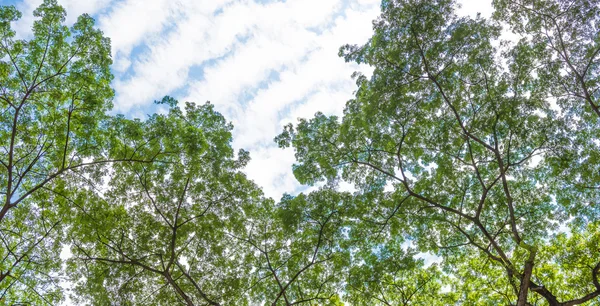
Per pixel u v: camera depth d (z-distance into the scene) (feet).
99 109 62.39
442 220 64.75
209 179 67.97
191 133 62.85
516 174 66.44
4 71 58.49
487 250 60.18
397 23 60.64
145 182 65.98
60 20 59.06
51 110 61.98
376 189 67.00
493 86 62.69
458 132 64.44
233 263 69.56
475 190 67.97
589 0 59.11
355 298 69.46
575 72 60.64
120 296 64.23
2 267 60.03
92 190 65.26
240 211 69.36
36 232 64.44
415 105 63.52
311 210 65.92
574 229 70.13
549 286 73.46
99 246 65.26
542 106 62.08
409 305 74.49
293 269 68.64
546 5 61.52
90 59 61.00
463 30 58.23
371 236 67.67
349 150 66.49
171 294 66.59
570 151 61.98
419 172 68.23
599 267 57.31
